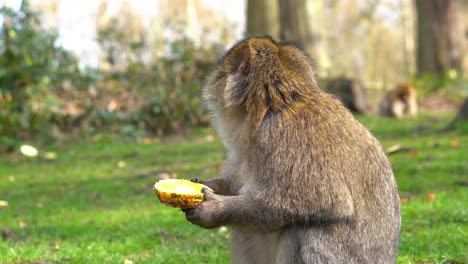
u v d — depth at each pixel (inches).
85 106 616.4
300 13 901.2
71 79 592.4
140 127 627.5
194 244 253.4
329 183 157.6
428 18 1085.1
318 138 161.6
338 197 157.6
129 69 661.9
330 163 159.5
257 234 180.2
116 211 327.0
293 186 157.6
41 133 589.6
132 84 653.9
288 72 171.3
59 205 352.5
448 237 244.1
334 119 166.9
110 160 504.1
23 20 572.7
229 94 172.1
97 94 639.1
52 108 605.9
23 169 476.7
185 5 1796.3
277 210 158.2
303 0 898.7
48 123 588.4
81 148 570.6
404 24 1945.1
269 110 165.9
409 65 1934.1
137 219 302.5
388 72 2300.7
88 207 344.2
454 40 1072.8
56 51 583.5
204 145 563.8
